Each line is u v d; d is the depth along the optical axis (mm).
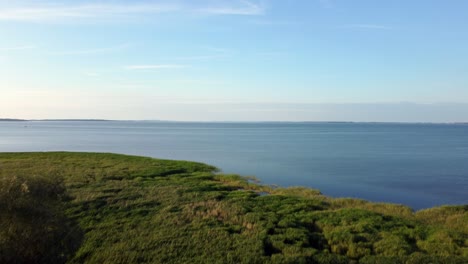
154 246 16391
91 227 18906
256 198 26672
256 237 17484
